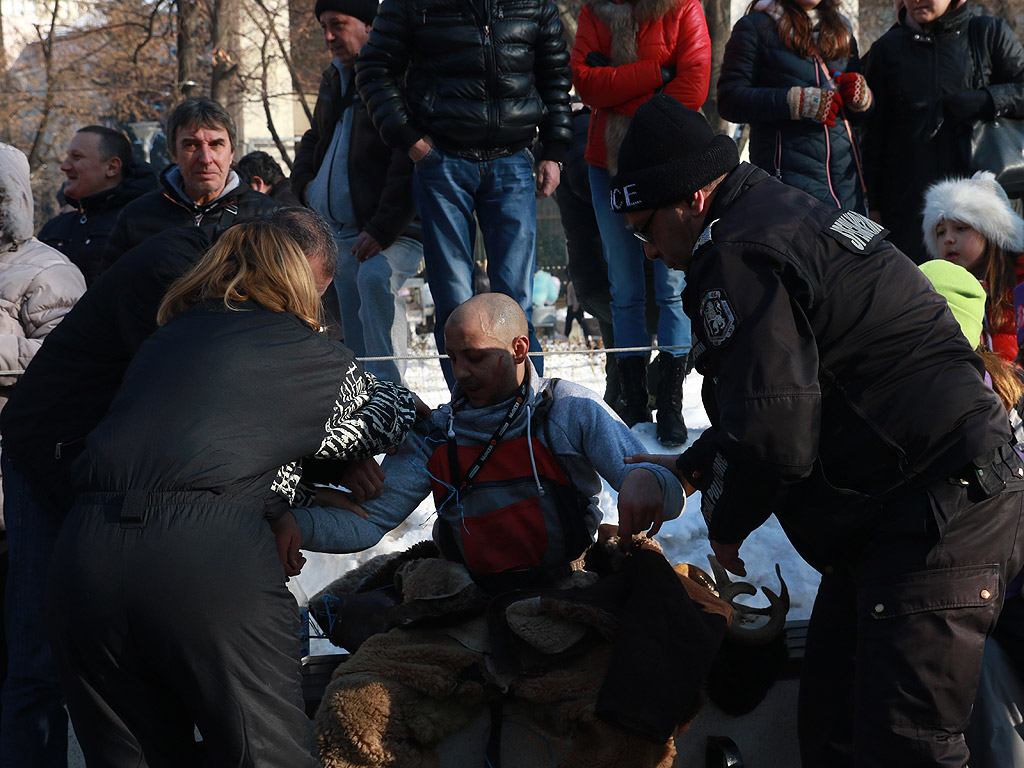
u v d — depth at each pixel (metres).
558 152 4.61
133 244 3.71
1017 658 2.76
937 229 3.48
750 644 2.79
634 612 2.50
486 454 2.67
